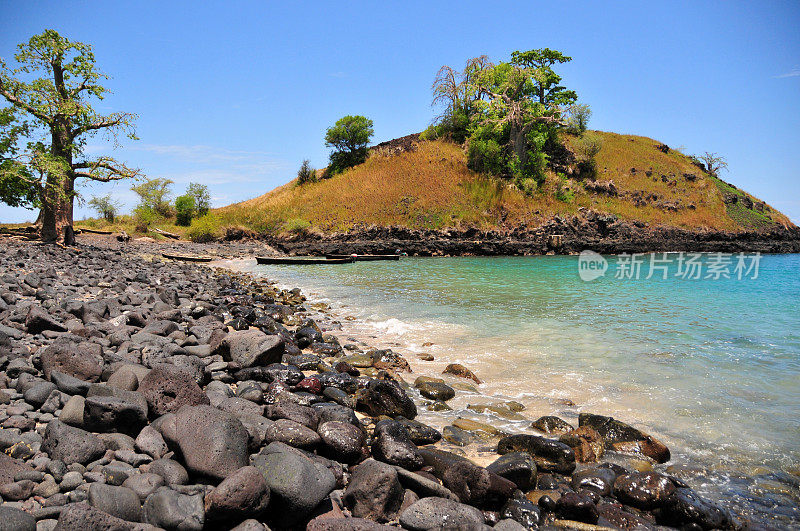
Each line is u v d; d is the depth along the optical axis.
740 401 6.48
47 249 18.97
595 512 3.73
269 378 6.30
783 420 5.83
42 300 9.24
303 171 67.00
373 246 45.91
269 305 12.89
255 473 3.28
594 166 67.44
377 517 3.56
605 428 5.32
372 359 8.12
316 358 7.64
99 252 22.14
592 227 55.94
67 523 2.75
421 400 6.52
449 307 14.43
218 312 11.32
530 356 8.76
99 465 3.57
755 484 4.40
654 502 3.92
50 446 3.62
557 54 68.44
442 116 70.62
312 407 5.34
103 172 23.53
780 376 7.57
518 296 17.17
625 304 15.18
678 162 74.56
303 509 3.35
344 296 17.16
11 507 2.84
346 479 4.09
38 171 21.72
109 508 3.02
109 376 5.04
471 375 7.46
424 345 9.48
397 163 64.81
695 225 60.88
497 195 57.84
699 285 21.78
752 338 10.26
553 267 32.62
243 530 3.03
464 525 3.34
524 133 63.00
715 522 3.72
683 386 7.09
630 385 7.13
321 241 50.09
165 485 3.42
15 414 4.17
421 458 4.47
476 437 5.29
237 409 4.84
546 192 60.59
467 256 46.59
